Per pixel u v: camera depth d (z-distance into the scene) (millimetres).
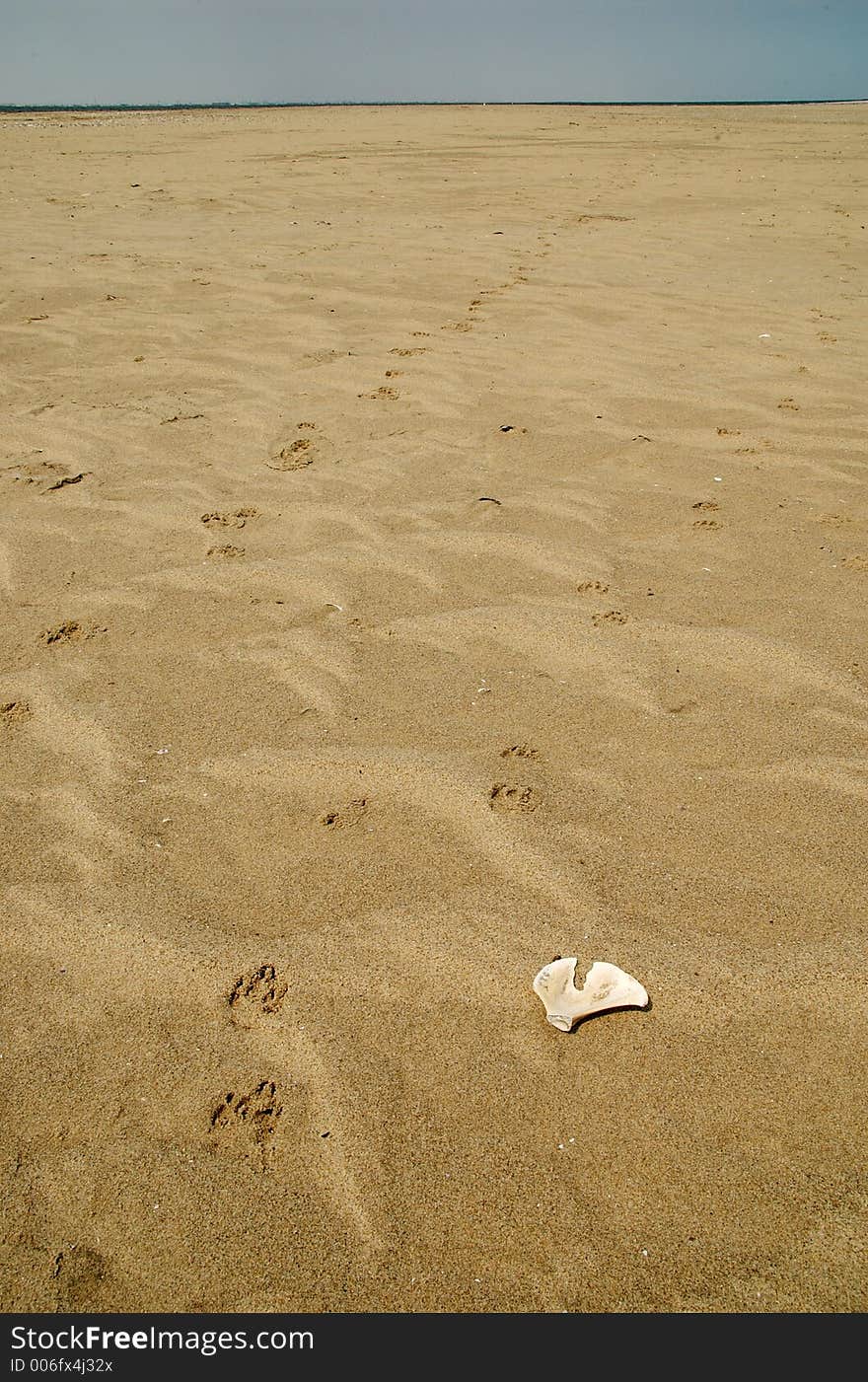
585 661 1634
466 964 1102
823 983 1070
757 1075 993
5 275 4262
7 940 1140
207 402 2857
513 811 1311
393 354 3256
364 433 2631
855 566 1921
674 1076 993
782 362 3127
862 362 3098
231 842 1271
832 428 2611
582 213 5617
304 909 1173
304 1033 1038
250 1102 981
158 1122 965
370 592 1856
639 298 3867
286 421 2713
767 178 6723
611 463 2441
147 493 2277
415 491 2287
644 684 1569
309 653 1662
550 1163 925
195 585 1879
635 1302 838
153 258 4578
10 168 7867
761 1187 904
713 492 2271
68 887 1204
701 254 4590
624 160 7902
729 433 2607
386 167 7668
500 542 2037
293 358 3238
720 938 1125
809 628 1707
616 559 1966
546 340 3377
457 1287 850
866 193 5953
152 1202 905
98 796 1346
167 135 11031
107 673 1612
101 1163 934
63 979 1099
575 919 1151
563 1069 1001
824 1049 1016
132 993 1081
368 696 1550
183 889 1202
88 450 2520
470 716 1501
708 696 1537
